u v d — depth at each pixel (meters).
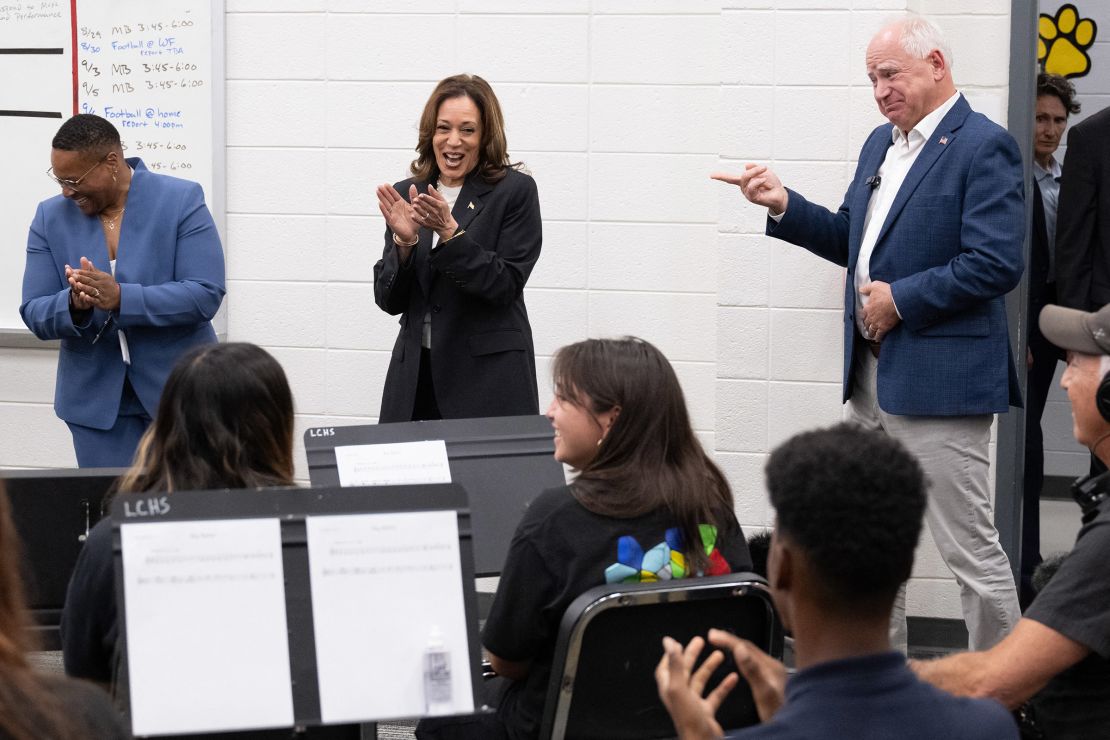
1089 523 2.08
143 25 4.86
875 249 3.84
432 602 2.19
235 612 2.11
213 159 4.86
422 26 4.74
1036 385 4.86
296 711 2.11
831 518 1.54
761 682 1.78
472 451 3.00
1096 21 6.23
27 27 4.93
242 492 2.18
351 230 4.85
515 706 2.56
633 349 2.54
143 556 2.11
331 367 4.91
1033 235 4.76
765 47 4.36
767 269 4.45
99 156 4.04
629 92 4.66
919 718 1.53
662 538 2.44
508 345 4.09
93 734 1.53
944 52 3.77
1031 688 2.04
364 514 2.21
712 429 4.73
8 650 1.51
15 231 5.02
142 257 4.14
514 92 4.72
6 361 5.08
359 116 4.80
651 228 4.70
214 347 2.44
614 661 2.35
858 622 1.56
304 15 4.79
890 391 3.79
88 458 4.21
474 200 4.11
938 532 3.85
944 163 3.74
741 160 4.41
